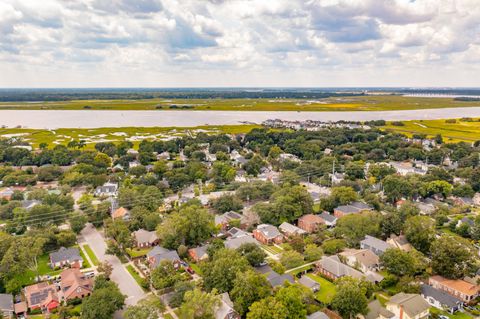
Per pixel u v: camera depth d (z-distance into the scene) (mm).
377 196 162125
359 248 122375
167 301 88812
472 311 88812
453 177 199500
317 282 97125
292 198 143625
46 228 124125
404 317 82125
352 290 83000
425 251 117375
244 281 85000
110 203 146875
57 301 89125
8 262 95250
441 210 149125
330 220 142750
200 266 99562
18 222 128750
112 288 85438
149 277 99688
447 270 99812
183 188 187250
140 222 133375
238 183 183000
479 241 127312
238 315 82375
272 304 75750
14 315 86188
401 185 168500
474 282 99000
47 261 112500
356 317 83000
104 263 102625
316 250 110938
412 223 122312
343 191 159750
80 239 129000
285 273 103500
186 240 120562
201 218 122312
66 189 170750
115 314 83875
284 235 131500
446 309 89250
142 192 159125
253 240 120625
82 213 138875
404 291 93312
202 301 76812
